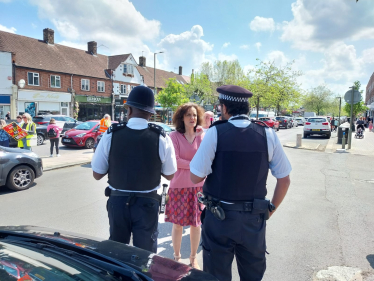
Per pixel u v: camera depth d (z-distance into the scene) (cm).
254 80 2450
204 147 201
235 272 314
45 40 3244
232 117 207
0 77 2616
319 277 302
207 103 4256
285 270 316
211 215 201
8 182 638
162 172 250
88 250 172
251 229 193
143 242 224
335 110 6681
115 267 153
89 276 143
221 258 197
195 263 320
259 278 202
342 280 295
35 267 146
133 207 226
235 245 200
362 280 295
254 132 199
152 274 152
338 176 785
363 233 412
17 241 184
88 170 912
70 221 467
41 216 491
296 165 950
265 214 198
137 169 225
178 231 322
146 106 237
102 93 3588
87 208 533
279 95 2464
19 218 482
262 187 199
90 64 3547
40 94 2886
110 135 230
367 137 2061
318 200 568
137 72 4091
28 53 2912
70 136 1405
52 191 653
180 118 316
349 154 1198
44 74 2938
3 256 156
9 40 2862
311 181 728
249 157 192
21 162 659
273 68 2441
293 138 2050
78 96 3259
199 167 202
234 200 193
